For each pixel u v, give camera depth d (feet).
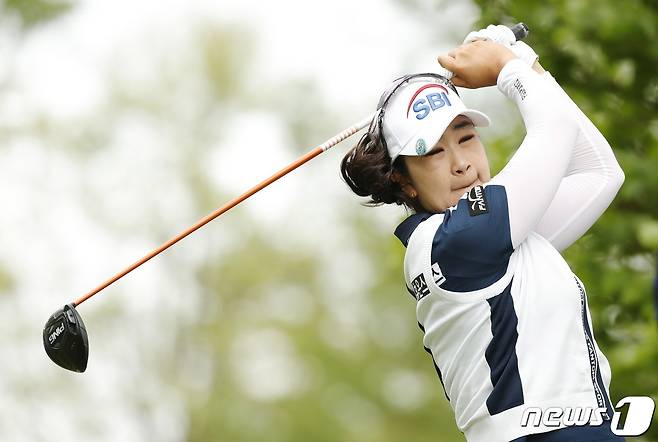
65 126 236.63
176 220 244.22
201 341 244.22
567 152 42.09
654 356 74.18
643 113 81.35
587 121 47.06
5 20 215.10
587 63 80.84
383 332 258.16
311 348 246.88
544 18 77.51
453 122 44.32
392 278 253.85
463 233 41.47
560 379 40.86
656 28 76.23
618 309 80.18
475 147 44.52
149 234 241.14
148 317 241.76
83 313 237.45
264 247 251.19
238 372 244.42
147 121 245.86
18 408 226.38
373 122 45.68
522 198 41.42
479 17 80.94
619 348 76.74
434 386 253.65
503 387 41.45
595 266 77.20
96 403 228.63
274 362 249.55
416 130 43.80
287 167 48.98
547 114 42.37
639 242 79.00
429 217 44.04
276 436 238.07
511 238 41.32
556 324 41.37
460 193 44.27
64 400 226.17
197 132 248.32
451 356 43.09
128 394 233.96
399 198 46.01
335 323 256.52
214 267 248.11
